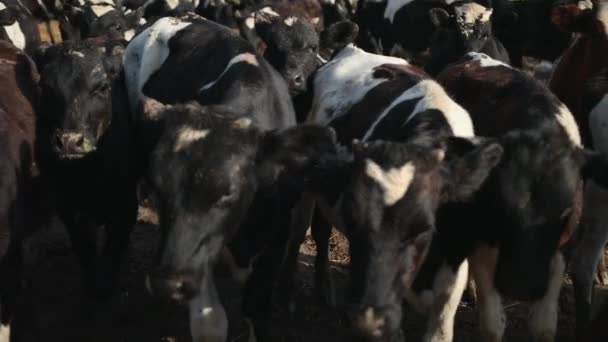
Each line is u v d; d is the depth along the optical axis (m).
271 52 9.20
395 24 13.74
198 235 5.12
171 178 5.16
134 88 7.59
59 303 7.39
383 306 4.69
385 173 4.72
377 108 6.28
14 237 6.00
